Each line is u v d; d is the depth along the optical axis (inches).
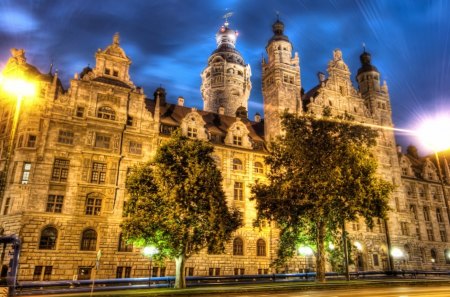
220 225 1279.5
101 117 1840.6
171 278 1483.8
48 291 1247.5
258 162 2214.6
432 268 2650.1
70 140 1738.4
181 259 1306.6
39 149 1653.5
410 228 2576.3
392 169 2664.9
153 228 1262.3
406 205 2755.9
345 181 1302.9
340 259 1610.5
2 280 1149.1
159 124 2006.6
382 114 2797.7
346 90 2669.8
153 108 2194.9
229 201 2020.2
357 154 1375.5
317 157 1380.4
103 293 1019.9
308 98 2632.9
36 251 1514.5
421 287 1117.7
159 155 1370.6
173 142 1395.2
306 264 2063.2
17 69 1833.2
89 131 1771.7
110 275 1614.2
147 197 1293.1
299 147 1429.6
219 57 4148.6
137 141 1887.3
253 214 2055.9
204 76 4271.7
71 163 1699.1
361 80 2957.7
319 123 1486.2
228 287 1218.6
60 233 1579.7
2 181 1097.4
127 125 1891.0
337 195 1304.1
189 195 1279.5
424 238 2731.3
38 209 1573.6
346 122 1491.1
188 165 1330.0
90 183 1696.6
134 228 1258.0
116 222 1692.9
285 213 1421.0
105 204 1699.1
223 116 2532.0
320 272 1362.0
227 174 2069.4
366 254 2310.5
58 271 1525.6
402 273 2087.8
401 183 2664.9
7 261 1475.1
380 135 2694.4
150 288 1379.2
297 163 1444.4
